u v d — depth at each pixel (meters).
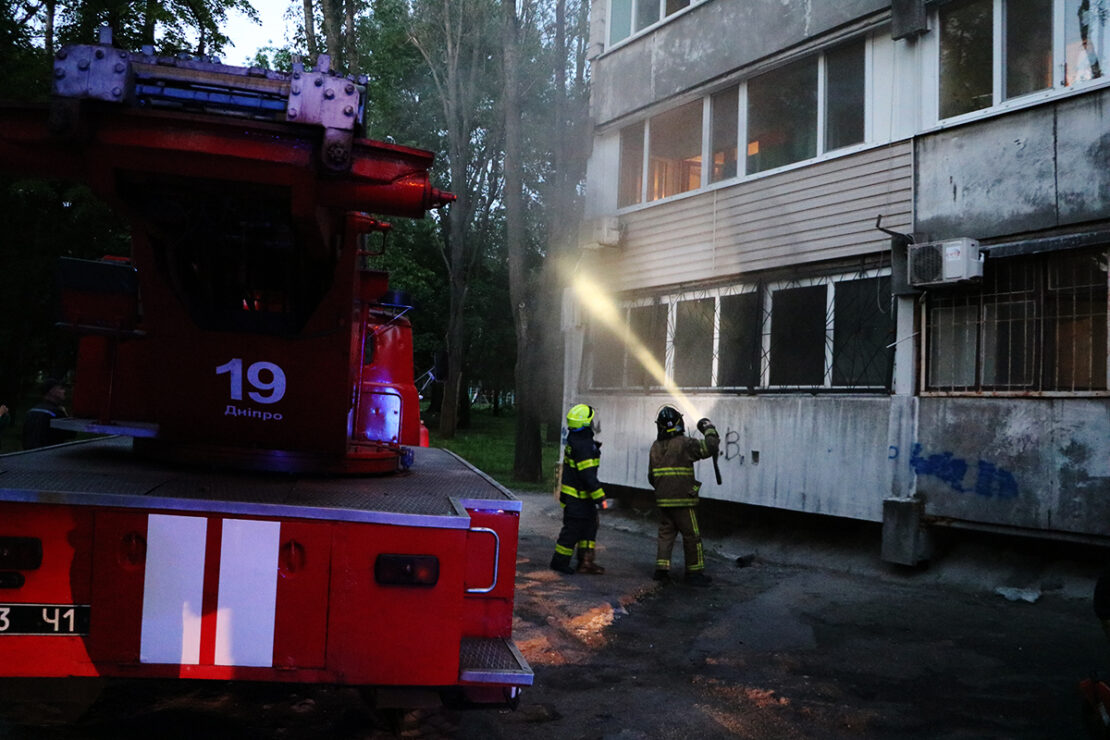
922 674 5.43
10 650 2.83
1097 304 7.32
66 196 19.67
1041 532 7.44
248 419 3.93
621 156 13.18
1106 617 3.76
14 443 17.80
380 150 3.37
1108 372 7.15
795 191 10.12
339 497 3.35
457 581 3.09
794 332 10.04
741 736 4.39
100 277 3.80
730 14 11.13
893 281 8.73
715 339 11.08
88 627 2.87
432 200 3.46
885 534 8.48
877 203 9.16
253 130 3.28
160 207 3.65
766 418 10.09
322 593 3.00
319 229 3.53
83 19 18.78
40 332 22.05
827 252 9.66
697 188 11.71
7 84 17.67
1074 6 7.68
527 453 17.19
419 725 4.35
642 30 12.67
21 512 2.85
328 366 3.94
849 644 6.13
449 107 25.94
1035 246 7.64
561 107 15.70
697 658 5.78
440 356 7.91
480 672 3.08
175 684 4.61
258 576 2.97
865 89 9.47
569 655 5.79
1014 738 4.36
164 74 3.37
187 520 2.94
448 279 34.16
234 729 4.11
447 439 27.81
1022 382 7.80
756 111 10.89
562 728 4.45
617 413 12.53
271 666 2.96
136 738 3.92
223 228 3.79
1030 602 7.23
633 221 12.59
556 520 12.08
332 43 16.59
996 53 8.23
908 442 8.52
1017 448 7.66
